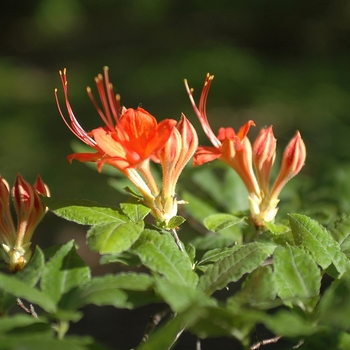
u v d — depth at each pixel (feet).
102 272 4.63
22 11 12.51
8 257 2.35
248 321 2.06
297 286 2.17
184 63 8.95
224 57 8.86
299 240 2.28
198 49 9.53
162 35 10.63
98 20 11.96
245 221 2.45
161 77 8.66
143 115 2.27
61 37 11.62
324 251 2.27
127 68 9.53
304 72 8.50
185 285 2.17
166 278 2.18
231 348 3.85
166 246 2.21
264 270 2.14
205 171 2.83
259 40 10.03
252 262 2.18
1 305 2.20
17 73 10.25
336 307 2.10
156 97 8.20
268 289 2.12
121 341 4.18
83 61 10.44
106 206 2.29
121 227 2.23
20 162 6.60
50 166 6.40
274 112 7.30
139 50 10.30
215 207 2.81
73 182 5.92
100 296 2.11
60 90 9.02
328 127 6.27
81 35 11.51
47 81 9.72
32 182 6.11
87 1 12.28
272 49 9.92
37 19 12.19
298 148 2.42
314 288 2.17
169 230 2.33
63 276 2.15
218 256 2.30
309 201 2.77
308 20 10.00
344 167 2.93
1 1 12.43
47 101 8.60
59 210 2.28
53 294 2.13
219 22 10.55
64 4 12.23
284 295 2.16
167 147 2.31
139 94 8.37
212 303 2.09
